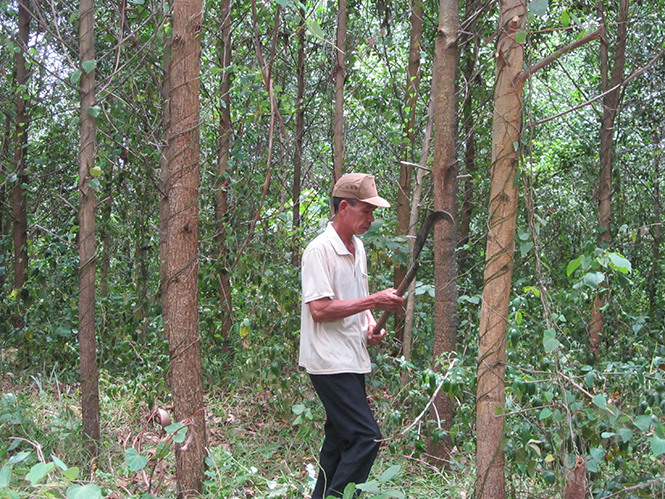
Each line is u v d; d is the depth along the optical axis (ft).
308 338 9.52
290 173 18.78
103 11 17.33
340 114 14.56
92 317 11.73
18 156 17.80
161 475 9.07
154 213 18.56
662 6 18.74
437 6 19.27
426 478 11.01
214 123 18.03
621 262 7.52
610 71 19.17
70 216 18.49
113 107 16.34
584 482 7.61
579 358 12.05
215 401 15.40
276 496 9.54
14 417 12.00
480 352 8.15
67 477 6.58
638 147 20.74
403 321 16.31
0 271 17.06
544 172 23.34
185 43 9.52
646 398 8.82
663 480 7.62
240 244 16.79
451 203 11.56
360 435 9.11
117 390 13.58
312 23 9.66
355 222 9.63
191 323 9.76
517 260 16.28
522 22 7.52
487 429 8.11
